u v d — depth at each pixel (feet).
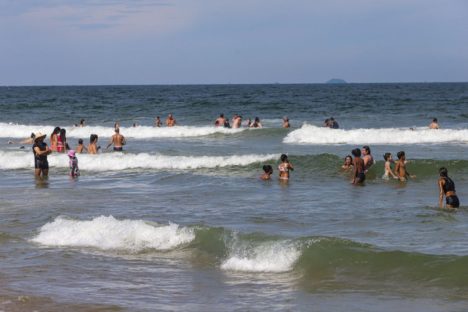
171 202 61.36
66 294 33.81
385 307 30.91
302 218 52.60
